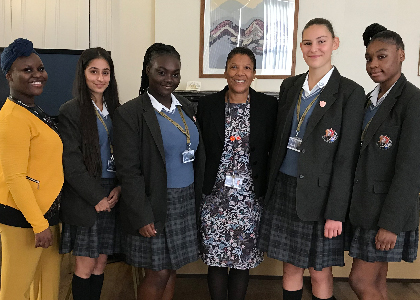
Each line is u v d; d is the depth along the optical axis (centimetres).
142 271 262
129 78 366
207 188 200
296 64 349
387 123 164
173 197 182
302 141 174
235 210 199
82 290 198
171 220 181
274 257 191
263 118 200
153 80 176
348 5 340
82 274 198
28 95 172
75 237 191
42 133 171
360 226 170
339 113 169
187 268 281
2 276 174
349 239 183
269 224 197
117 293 263
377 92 176
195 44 348
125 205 180
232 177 199
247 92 203
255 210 202
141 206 171
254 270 279
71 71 306
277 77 350
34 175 171
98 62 188
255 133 197
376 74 169
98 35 361
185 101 200
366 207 167
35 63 169
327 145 170
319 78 178
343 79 176
